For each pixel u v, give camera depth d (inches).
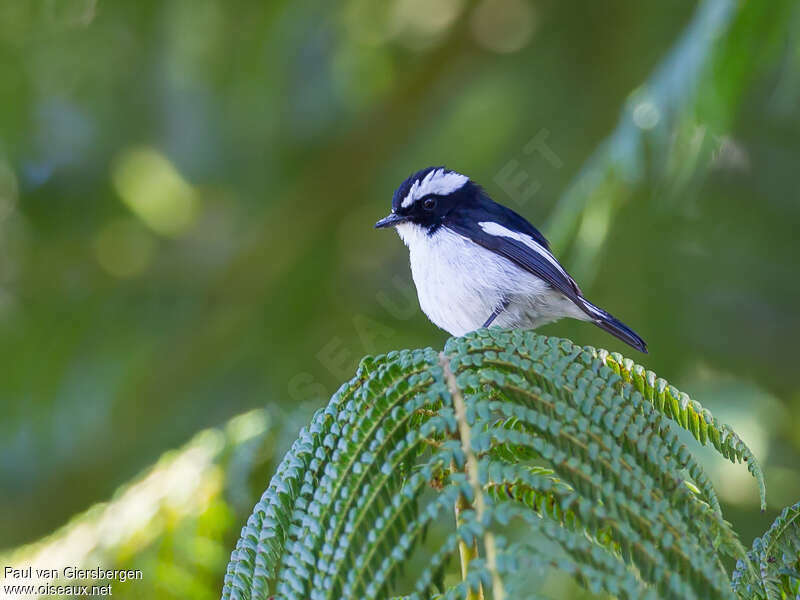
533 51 532.7
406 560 119.0
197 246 582.9
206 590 246.5
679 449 148.1
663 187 356.2
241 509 256.8
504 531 238.1
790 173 483.8
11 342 543.2
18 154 537.0
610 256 465.7
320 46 560.1
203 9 523.2
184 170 576.1
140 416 528.1
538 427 135.4
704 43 317.1
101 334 556.4
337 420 151.3
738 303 488.1
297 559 136.8
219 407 514.3
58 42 513.7
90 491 504.1
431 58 557.0
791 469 445.1
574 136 510.0
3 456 513.7
